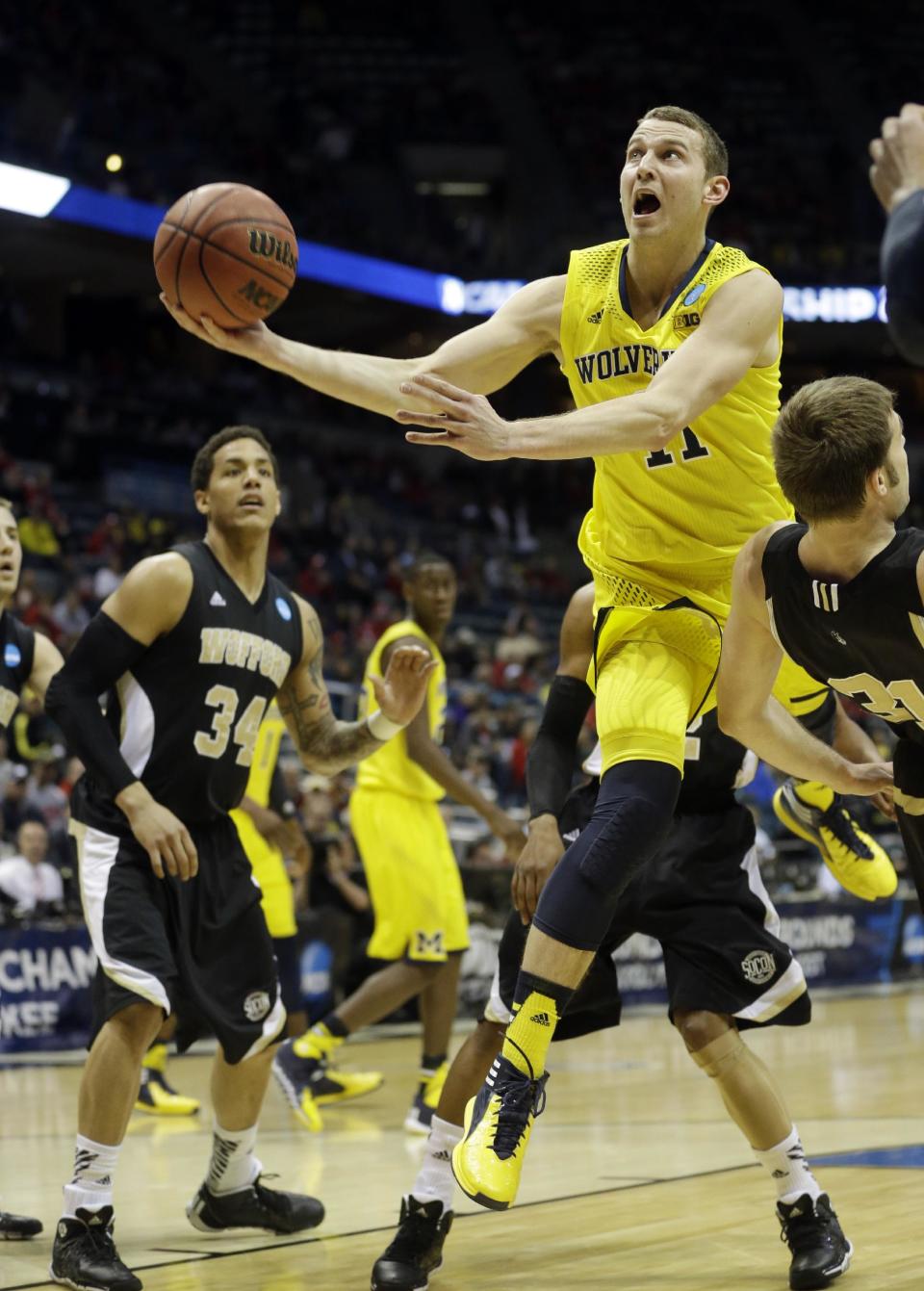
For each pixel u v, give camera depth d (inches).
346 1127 214.4
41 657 152.3
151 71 848.3
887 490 99.1
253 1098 138.0
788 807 144.5
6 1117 220.8
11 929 301.6
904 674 102.6
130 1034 126.3
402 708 139.5
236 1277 123.8
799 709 131.9
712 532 118.1
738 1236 133.4
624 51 1019.3
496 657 713.0
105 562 648.4
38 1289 121.9
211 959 134.7
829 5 1032.2
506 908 374.0
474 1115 109.1
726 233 925.2
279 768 234.5
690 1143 187.2
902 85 1005.2
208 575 135.8
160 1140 203.8
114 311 925.2
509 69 1001.5
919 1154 170.6
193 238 106.9
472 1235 138.2
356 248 827.4
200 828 136.7
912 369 1011.3
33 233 726.5
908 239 78.5
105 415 792.3
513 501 951.6
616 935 131.8
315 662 146.5
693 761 129.8
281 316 912.3
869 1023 339.9
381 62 995.3
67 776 424.5
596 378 118.1
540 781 130.5
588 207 958.4
